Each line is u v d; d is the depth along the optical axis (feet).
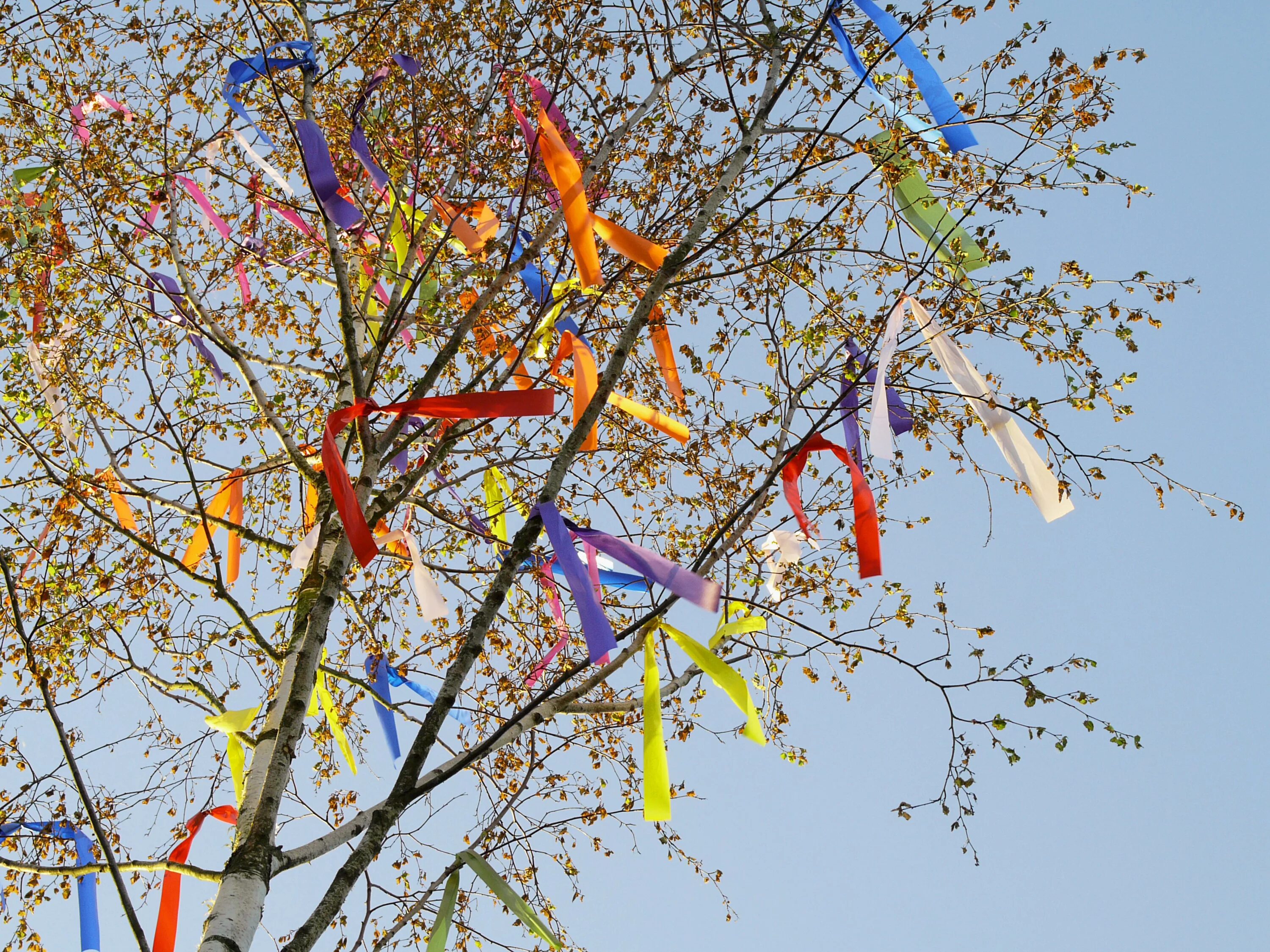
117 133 14.35
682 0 14.29
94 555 14.05
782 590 13.75
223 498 14.44
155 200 14.66
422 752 9.52
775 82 13.61
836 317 13.51
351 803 13.56
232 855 9.54
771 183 14.35
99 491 13.80
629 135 14.84
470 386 12.40
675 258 11.54
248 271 16.07
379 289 15.62
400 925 10.55
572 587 9.53
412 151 14.21
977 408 10.98
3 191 14.28
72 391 13.57
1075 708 11.58
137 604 13.94
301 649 11.11
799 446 10.07
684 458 14.78
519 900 9.91
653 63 14.16
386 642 15.06
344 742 13.64
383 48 14.65
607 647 9.20
